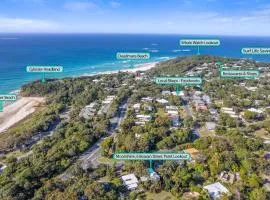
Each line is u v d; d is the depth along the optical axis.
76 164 61.19
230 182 55.41
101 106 105.94
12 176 58.31
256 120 91.62
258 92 120.94
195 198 50.12
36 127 83.38
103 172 58.97
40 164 60.94
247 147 68.88
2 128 94.75
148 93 119.94
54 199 48.97
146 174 57.34
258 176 56.78
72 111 101.38
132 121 84.50
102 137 79.19
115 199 50.97
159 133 76.06
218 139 71.31
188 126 84.75
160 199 51.59
